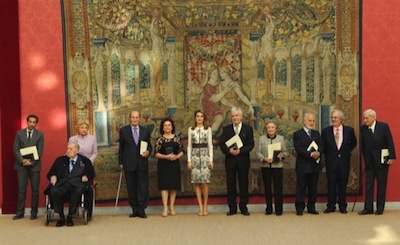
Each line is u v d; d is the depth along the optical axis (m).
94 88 11.23
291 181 11.28
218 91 11.37
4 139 11.27
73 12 11.20
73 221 10.47
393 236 8.88
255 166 11.30
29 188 11.20
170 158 10.63
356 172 11.23
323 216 10.61
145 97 11.34
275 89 11.33
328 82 11.27
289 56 11.30
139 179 10.73
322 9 11.26
